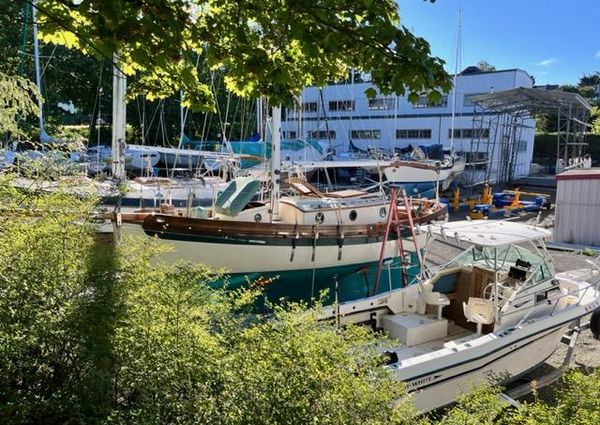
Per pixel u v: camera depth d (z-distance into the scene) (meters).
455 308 6.71
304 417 2.13
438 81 2.55
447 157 25.28
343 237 9.87
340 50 2.61
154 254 4.38
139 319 2.53
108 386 2.17
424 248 7.67
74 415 2.01
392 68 2.52
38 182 4.31
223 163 13.87
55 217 3.64
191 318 2.65
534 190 27.86
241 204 9.33
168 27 2.49
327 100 34.41
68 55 27.59
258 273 9.18
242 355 2.41
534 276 6.22
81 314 2.46
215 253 8.66
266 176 11.72
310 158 21.61
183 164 20.89
